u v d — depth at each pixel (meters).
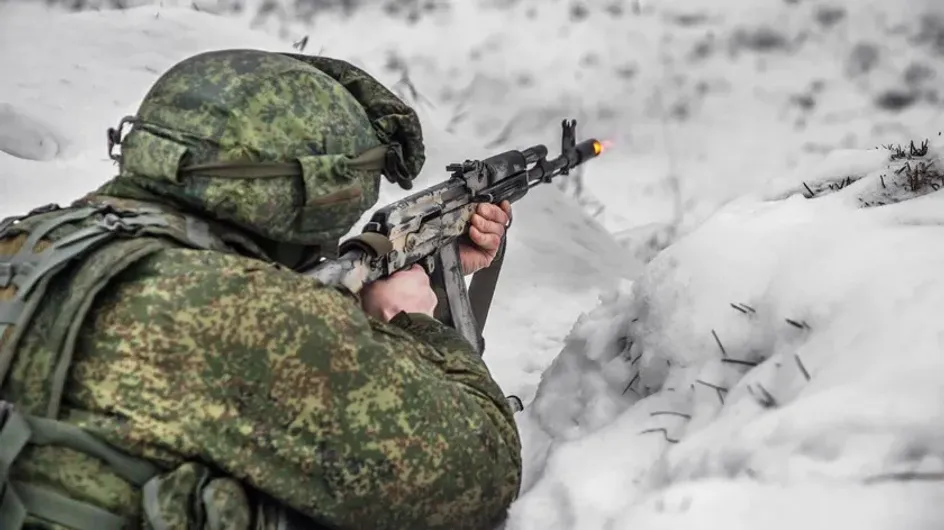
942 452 1.52
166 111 1.85
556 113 9.17
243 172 1.81
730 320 2.25
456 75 9.37
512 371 3.69
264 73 1.88
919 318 1.77
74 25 6.20
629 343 2.57
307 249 2.05
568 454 2.22
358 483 1.72
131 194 1.87
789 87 9.52
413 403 1.77
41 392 1.62
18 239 1.75
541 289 4.59
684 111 9.34
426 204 2.42
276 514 1.73
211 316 1.66
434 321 2.14
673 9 10.21
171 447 1.63
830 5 10.12
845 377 1.76
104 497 1.62
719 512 1.60
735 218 2.50
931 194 2.33
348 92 2.02
